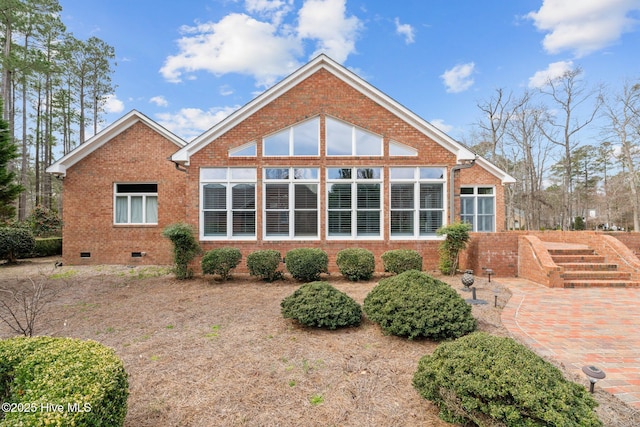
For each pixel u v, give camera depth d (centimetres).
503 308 696
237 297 791
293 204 1178
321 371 412
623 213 3381
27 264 1370
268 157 1173
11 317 655
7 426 211
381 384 379
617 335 540
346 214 1182
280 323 595
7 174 1219
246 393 362
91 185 1373
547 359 448
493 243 1070
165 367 425
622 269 984
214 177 1180
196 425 307
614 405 333
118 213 1398
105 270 1202
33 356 293
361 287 884
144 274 1112
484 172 1728
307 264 944
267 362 438
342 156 1180
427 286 555
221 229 1173
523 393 255
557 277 906
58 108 2714
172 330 569
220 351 475
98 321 626
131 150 1391
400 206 1191
